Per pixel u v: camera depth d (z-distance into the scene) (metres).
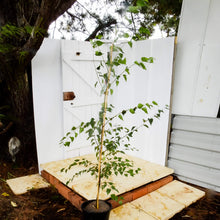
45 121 2.90
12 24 2.78
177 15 3.47
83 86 3.18
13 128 3.11
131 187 2.30
